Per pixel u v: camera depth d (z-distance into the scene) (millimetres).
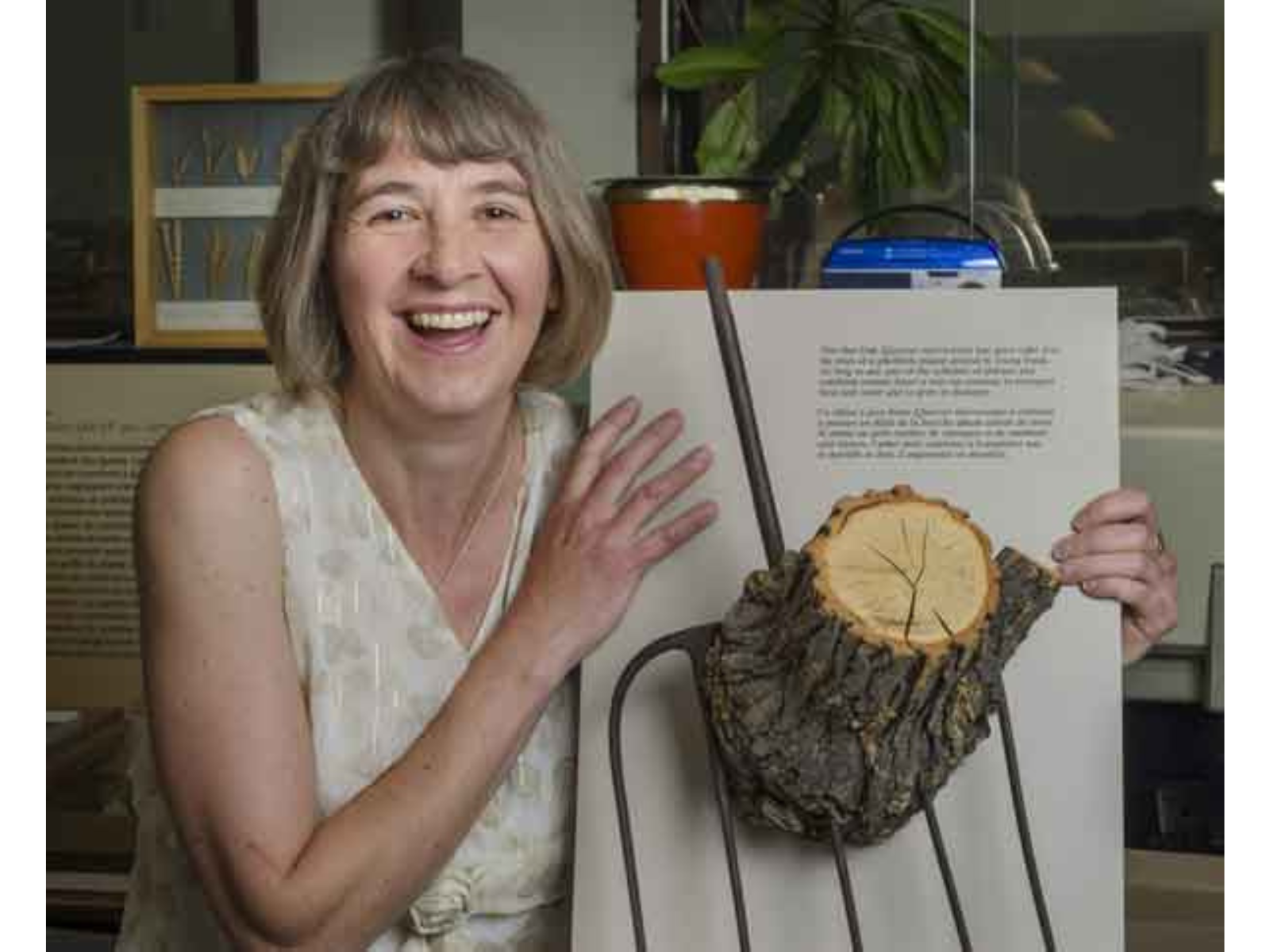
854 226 2031
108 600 2434
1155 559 1565
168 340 2418
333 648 1530
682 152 2311
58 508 2438
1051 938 1483
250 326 2406
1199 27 2191
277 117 2391
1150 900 2152
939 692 1360
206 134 2406
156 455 1511
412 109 1474
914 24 2223
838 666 1343
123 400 2430
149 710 1498
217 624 1467
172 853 1614
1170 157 2207
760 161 2229
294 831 1457
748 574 1551
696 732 1533
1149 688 2156
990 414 1544
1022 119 2229
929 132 2225
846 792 1380
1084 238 2227
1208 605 2135
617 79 2340
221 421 1526
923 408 1552
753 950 1519
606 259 1584
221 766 1452
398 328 1491
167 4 2430
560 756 1594
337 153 1497
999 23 2229
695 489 1569
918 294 1555
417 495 1564
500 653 1502
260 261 1577
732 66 2211
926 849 1508
